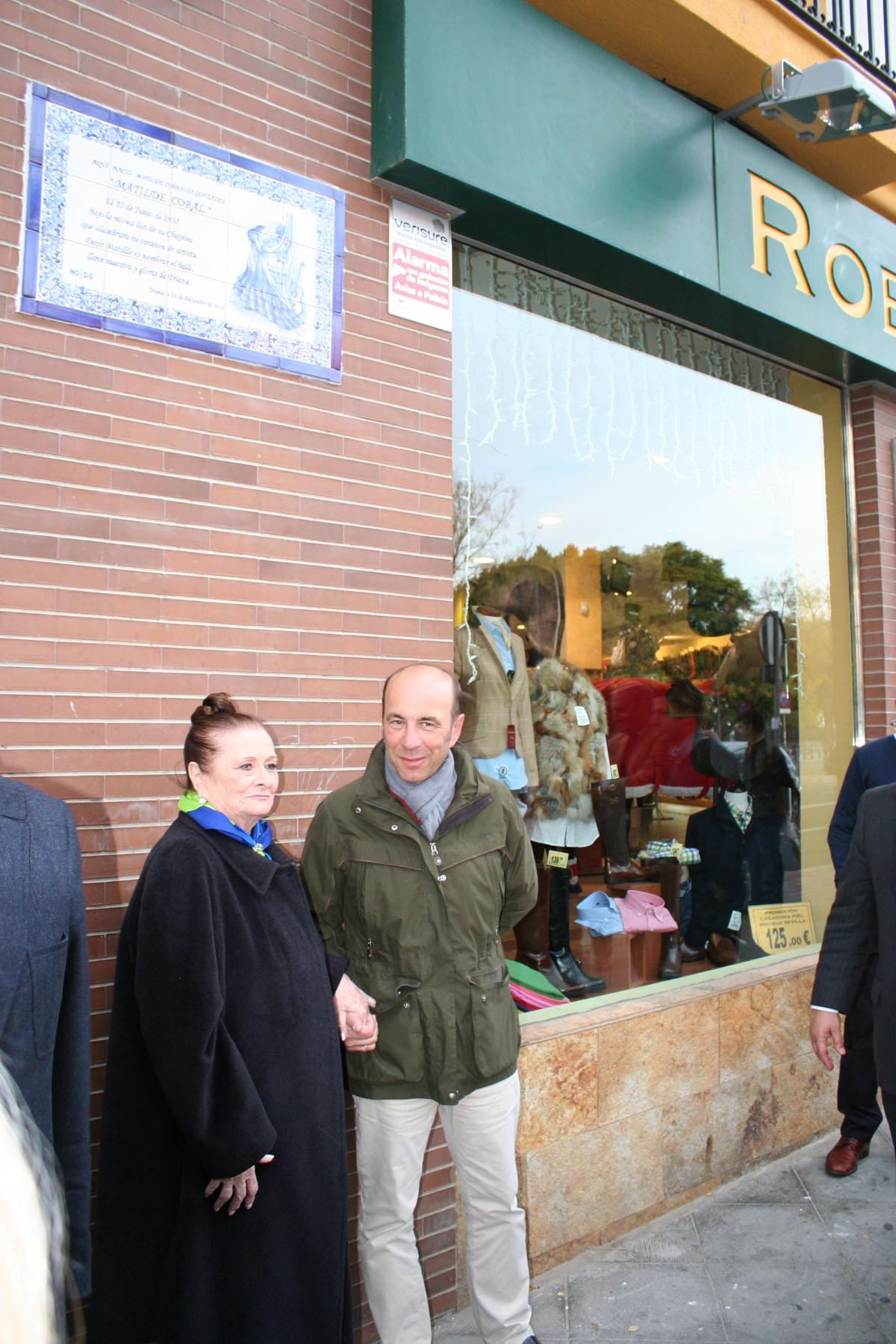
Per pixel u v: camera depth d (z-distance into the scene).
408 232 2.72
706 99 3.70
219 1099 1.59
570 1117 2.83
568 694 3.51
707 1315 2.52
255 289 2.36
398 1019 2.07
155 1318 1.66
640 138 3.25
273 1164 1.71
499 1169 2.15
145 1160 1.70
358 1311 2.38
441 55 2.62
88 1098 1.68
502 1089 2.15
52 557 2.01
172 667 2.17
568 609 3.53
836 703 4.67
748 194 3.71
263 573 2.33
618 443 3.71
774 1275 2.71
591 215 3.05
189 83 2.27
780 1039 3.53
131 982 1.75
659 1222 3.02
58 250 2.04
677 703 3.96
